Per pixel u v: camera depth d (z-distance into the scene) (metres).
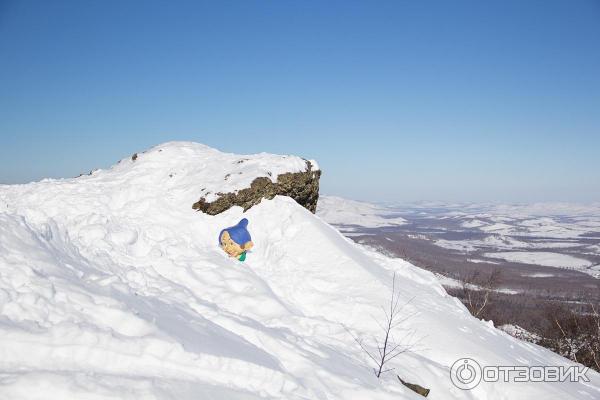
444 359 8.27
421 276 12.62
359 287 9.61
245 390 5.03
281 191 12.59
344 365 6.79
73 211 9.41
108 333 4.82
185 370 4.88
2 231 5.75
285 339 6.94
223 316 6.88
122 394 4.13
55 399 3.87
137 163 13.37
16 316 4.69
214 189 11.48
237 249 10.05
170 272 8.06
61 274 5.77
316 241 10.93
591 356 17.69
